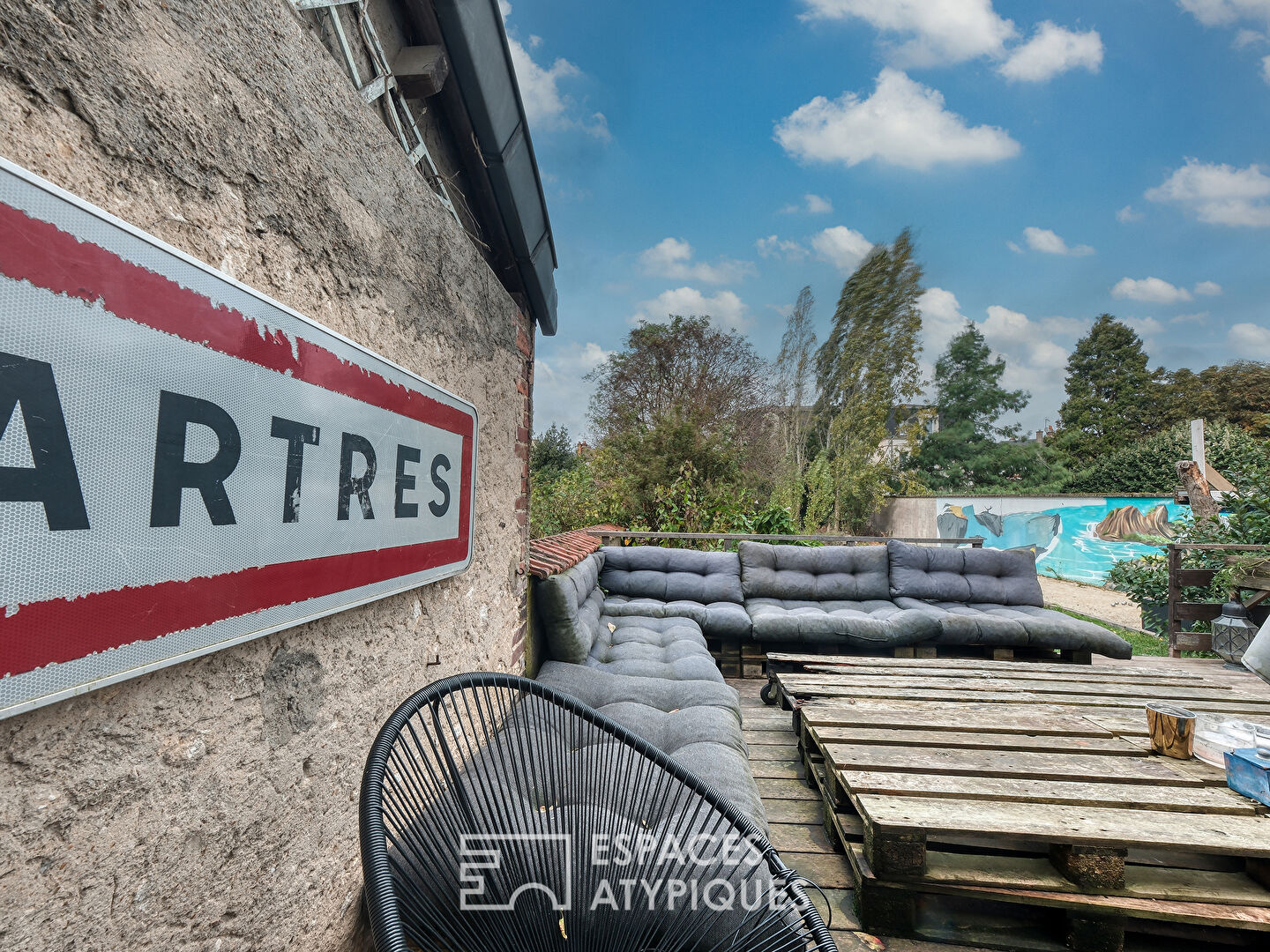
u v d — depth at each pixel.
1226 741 1.62
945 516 11.95
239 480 0.65
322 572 0.82
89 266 0.47
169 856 0.59
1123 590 8.77
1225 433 9.87
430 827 0.89
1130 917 1.32
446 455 1.30
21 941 0.44
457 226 1.44
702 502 6.96
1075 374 20.64
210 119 0.64
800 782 2.22
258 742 0.73
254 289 0.68
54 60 0.47
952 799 1.47
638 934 0.93
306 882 0.83
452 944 0.83
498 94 1.30
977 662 2.87
